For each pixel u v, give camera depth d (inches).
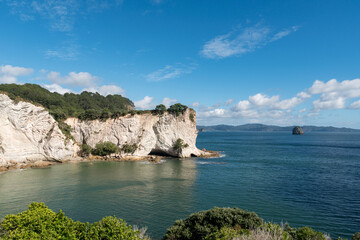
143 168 2369.6
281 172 2197.3
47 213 552.7
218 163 2736.2
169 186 1657.2
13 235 442.9
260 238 545.6
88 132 3147.1
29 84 3969.0
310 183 1770.4
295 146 5177.2
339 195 1467.8
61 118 3051.2
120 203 1282.0
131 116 3240.7
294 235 642.2
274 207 1254.9
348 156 3395.7
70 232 486.0
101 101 4909.0
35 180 1760.6
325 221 1083.9
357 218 1115.9
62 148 2709.2
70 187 1583.4
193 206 1253.7
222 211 767.1
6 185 1606.8
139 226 1000.9
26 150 2394.2
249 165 2596.0
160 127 3339.1
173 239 758.5
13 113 2298.2
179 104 3432.6
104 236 489.7
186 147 3331.7
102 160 2893.7
